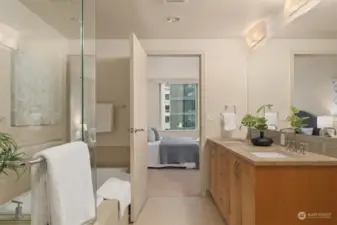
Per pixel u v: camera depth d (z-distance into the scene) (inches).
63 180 64.7
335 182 80.0
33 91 121.0
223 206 130.0
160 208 151.4
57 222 62.1
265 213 80.3
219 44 176.7
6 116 105.0
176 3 119.6
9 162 91.1
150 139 286.8
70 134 125.6
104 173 159.5
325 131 97.0
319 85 105.9
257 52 165.3
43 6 125.6
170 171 246.8
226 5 122.6
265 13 133.0
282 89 141.2
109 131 169.2
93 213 78.5
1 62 103.0
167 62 285.7
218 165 143.2
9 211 84.5
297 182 80.2
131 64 132.6
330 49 100.6
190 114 340.8
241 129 175.8
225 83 176.9
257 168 80.5
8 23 106.7
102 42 174.6
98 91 174.2
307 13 116.3
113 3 120.1
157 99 333.7
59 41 137.6
